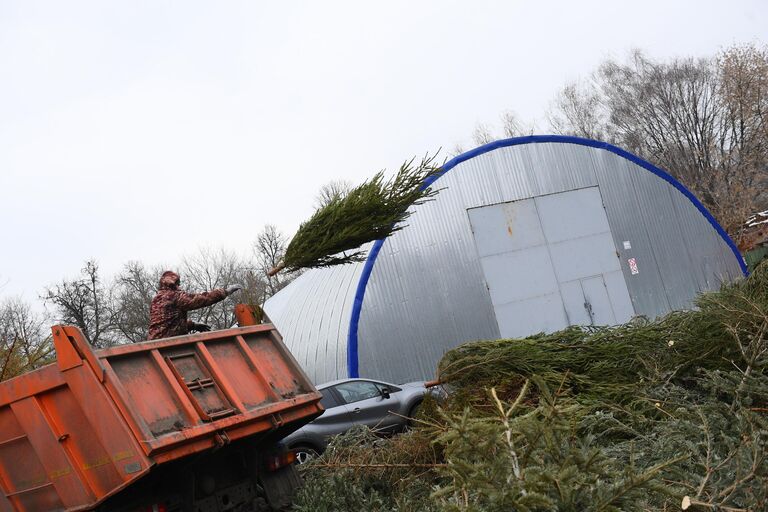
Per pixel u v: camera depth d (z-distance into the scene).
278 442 8.02
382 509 6.96
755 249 33.19
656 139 53.88
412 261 18.81
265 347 8.26
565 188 21.19
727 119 50.94
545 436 4.41
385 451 7.99
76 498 6.69
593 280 20.94
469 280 19.34
